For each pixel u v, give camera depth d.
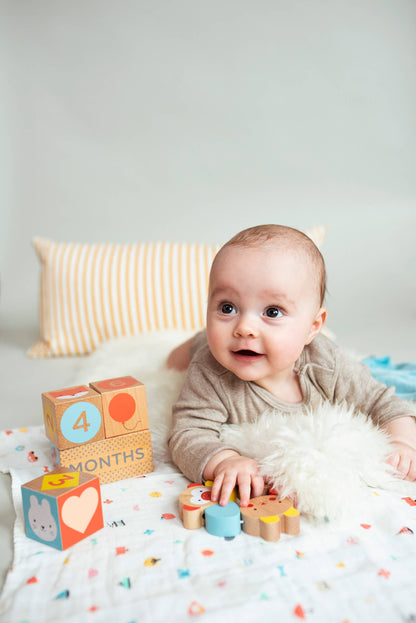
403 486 1.15
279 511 1.02
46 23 3.70
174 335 2.21
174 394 1.59
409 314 2.76
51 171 3.81
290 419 1.23
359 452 1.14
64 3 3.68
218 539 1.00
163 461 1.34
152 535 1.01
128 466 1.24
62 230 3.81
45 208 3.83
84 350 2.39
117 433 1.22
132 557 0.95
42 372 2.14
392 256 3.43
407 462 1.20
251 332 1.17
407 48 3.73
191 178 3.84
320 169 3.84
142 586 0.87
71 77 3.75
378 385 1.39
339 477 1.06
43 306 2.43
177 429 1.29
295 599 0.84
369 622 0.79
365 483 1.17
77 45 3.72
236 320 1.20
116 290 2.37
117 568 0.92
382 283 3.17
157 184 3.84
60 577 0.90
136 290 2.37
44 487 0.99
